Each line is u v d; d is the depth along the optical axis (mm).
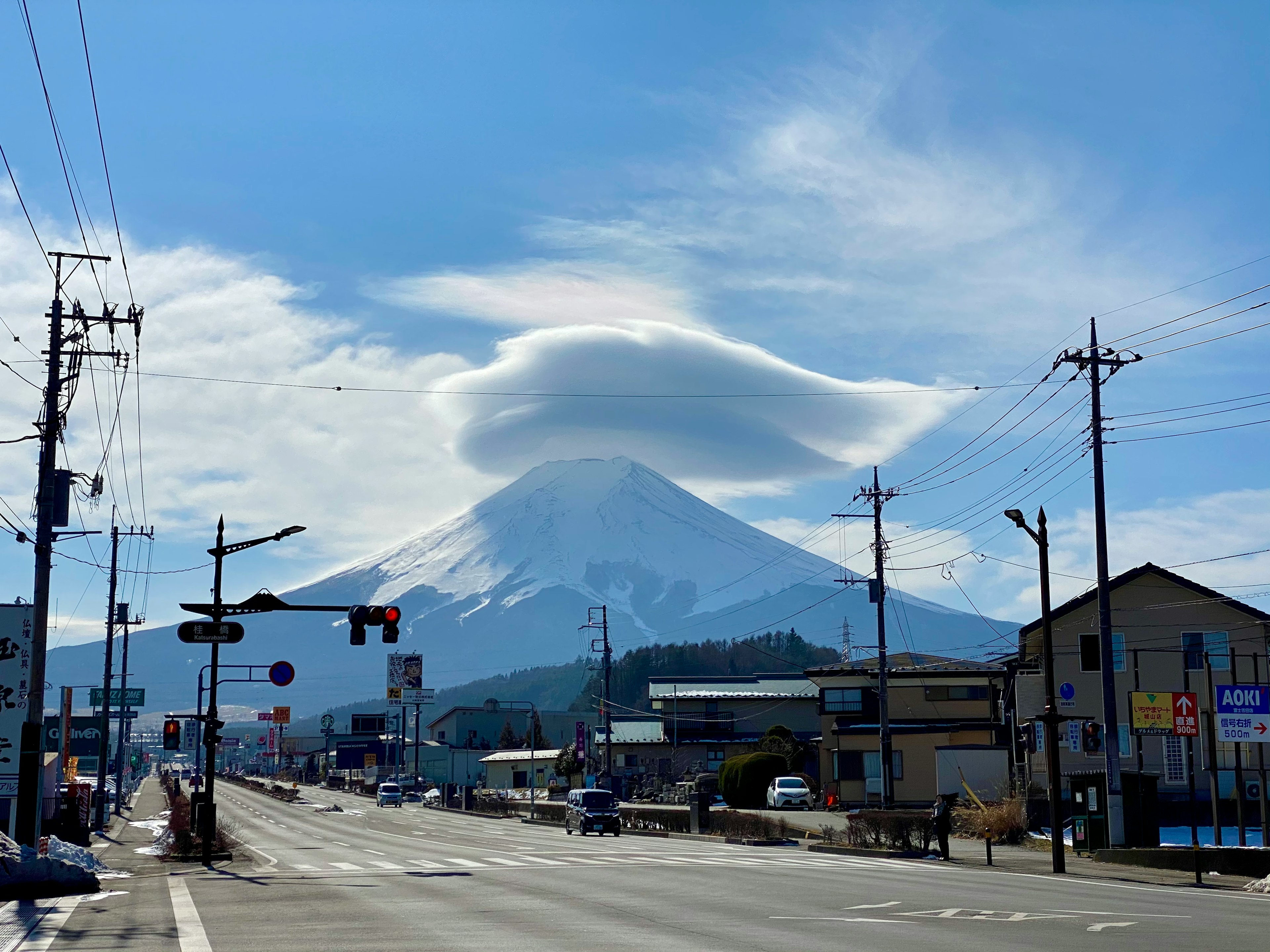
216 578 34000
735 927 17328
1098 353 38031
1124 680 56344
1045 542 33312
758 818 48344
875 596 58031
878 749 70875
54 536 33438
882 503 57781
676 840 51656
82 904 21281
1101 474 37844
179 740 35125
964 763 58500
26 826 29750
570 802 59594
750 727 100750
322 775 185000
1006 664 67562
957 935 16188
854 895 22688
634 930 16938
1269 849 29016
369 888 24609
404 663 161875
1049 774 31672
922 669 75125
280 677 39000
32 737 30188
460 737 171500
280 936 16406
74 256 32375
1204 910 20188
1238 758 32438
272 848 44656
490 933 16625
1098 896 22953
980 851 39125
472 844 46938
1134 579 57125
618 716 113000
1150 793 36438
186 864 33781
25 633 32875
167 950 15023
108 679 63156
